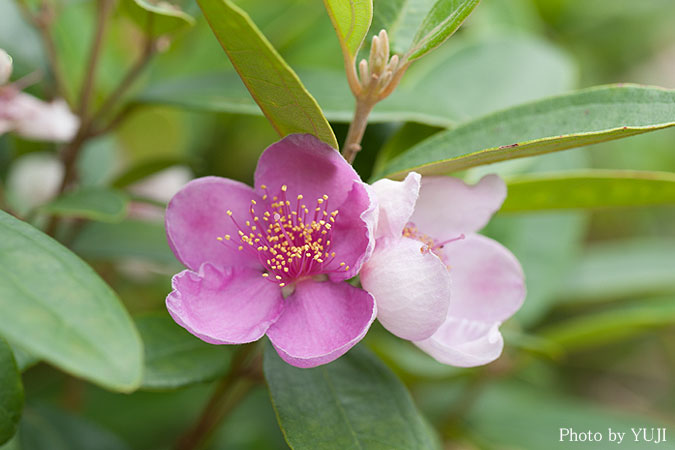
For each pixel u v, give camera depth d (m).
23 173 0.38
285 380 0.29
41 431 0.33
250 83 0.28
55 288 0.26
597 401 0.49
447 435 0.39
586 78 0.50
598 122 0.29
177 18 0.33
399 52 0.30
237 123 0.42
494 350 0.28
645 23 0.51
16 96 0.33
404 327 0.28
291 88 0.27
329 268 0.29
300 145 0.28
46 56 0.36
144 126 0.40
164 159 0.36
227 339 0.28
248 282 0.29
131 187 0.38
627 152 0.48
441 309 0.28
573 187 0.32
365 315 0.28
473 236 0.30
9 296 0.25
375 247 0.28
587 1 0.49
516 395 0.41
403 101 0.33
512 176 0.35
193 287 0.28
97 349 0.25
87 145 0.38
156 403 0.39
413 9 0.30
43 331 0.25
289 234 0.29
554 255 0.39
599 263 0.42
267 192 0.29
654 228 0.51
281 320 0.29
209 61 0.41
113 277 0.38
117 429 0.39
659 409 0.48
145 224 0.36
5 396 0.28
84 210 0.31
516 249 0.39
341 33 0.28
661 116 0.29
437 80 0.38
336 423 0.29
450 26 0.28
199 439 0.33
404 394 0.29
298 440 0.28
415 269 0.28
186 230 0.29
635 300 0.44
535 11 0.48
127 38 0.40
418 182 0.28
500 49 0.39
